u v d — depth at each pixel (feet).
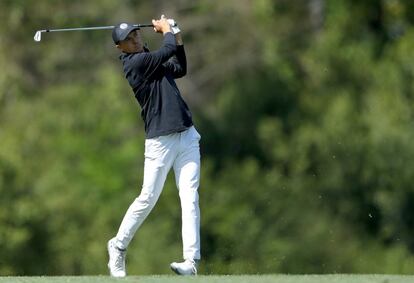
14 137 269.03
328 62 278.67
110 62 302.86
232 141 282.15
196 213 98.94
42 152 275.18
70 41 304.91
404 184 253.44
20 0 300.40
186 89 295.69
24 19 304.30
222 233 253.44
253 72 295.48
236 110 285.64
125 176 273.75
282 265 249.34
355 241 252.42
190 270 98.22
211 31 301.63
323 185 259.39
